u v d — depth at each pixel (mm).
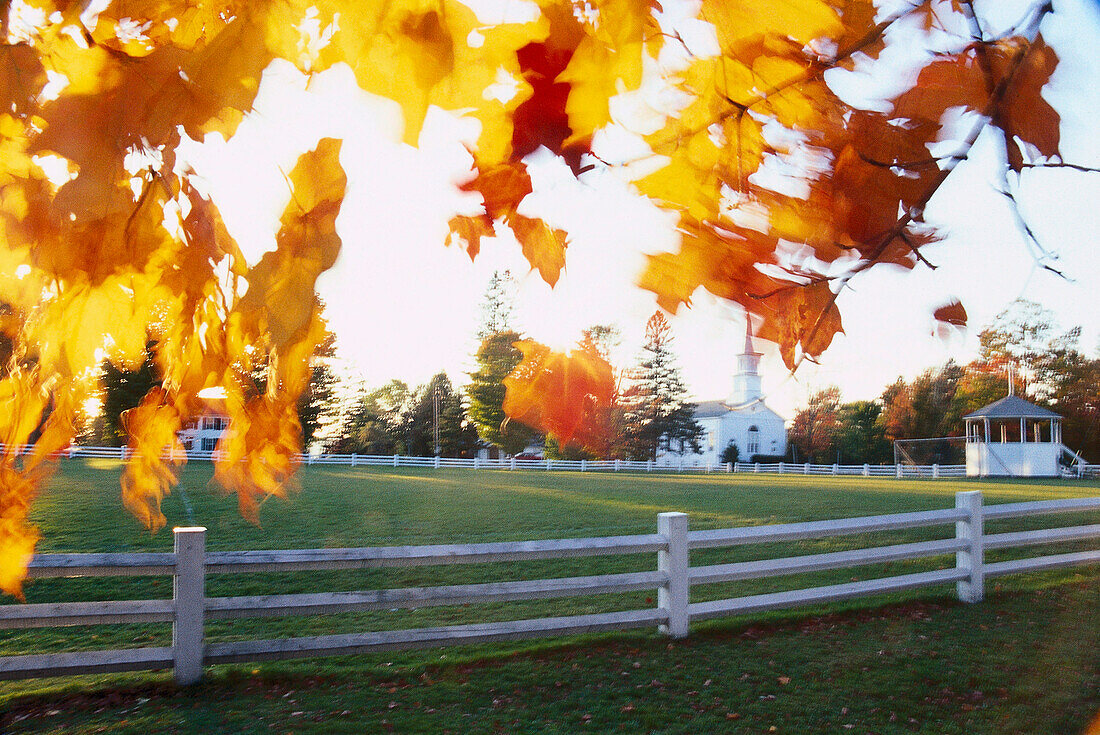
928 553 6832
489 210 823
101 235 705
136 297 748
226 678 4816
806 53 787
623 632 5914
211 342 748
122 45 684
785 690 4797
